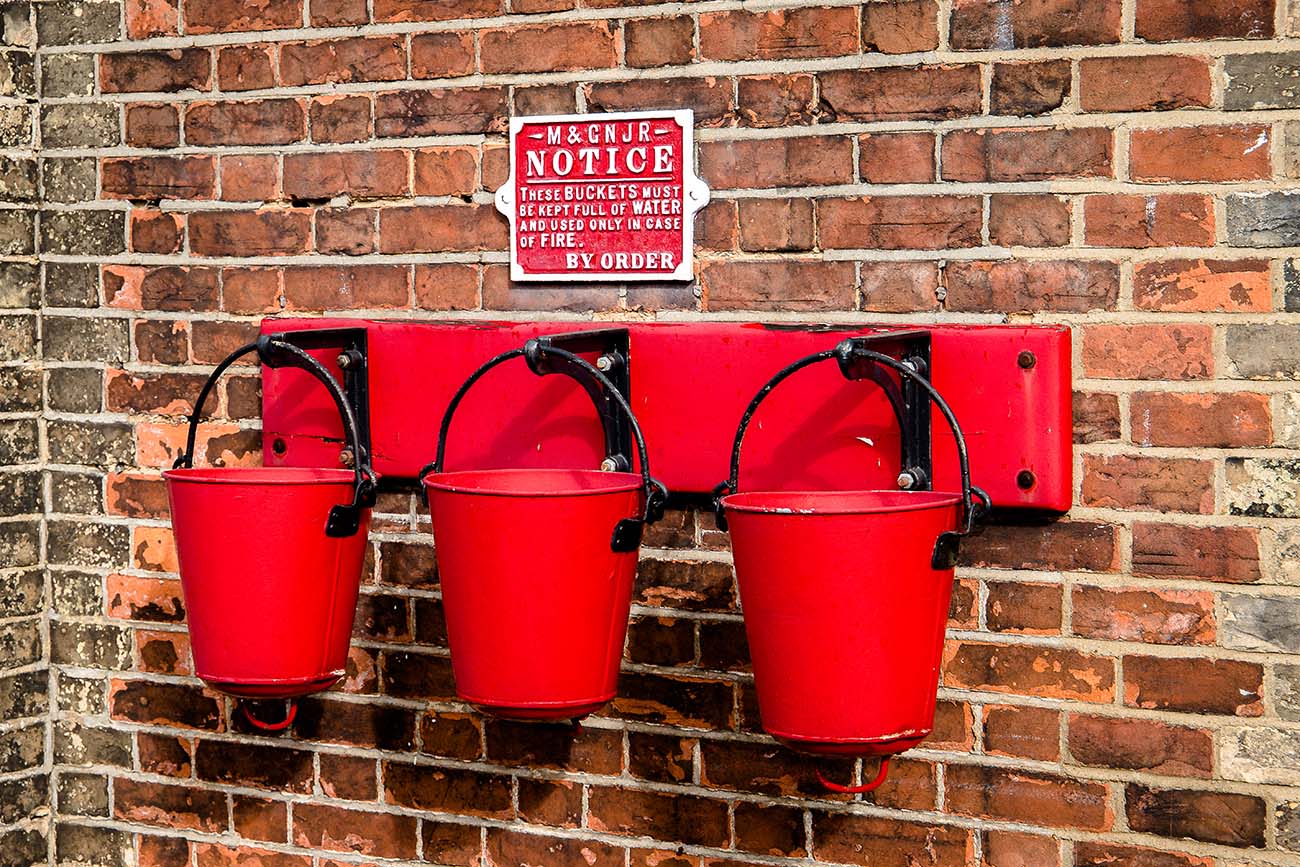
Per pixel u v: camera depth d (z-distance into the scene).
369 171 2.09
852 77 1.85
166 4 2.17
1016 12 1.78
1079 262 1.77
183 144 2.18
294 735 2.19
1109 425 1.77
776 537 1.59
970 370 1.78
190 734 2.24
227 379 2.18
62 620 2.30
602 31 1.96
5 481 2.25
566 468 1.95
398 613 2.12
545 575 1.71
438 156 2.05
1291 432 1.70
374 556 2.12
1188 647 1.75
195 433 2.04
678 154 1.93
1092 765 1.80
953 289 1.82
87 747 2.30
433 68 2.04
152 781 2.27
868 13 1.84
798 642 1.62
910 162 1.83
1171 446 1.75
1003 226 1.80
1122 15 1.74
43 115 2.25
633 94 1.95
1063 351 1.75
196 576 1.87
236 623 1.86
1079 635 1.80
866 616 1.59
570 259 1.99
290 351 1.89
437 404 2.02
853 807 1.91
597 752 2.03
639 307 1.97
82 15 2.22
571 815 2.04
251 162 2.15
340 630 1.93
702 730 1.97
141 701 2.27
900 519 1.57
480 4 2.02
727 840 1.97
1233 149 1.71
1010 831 1.84
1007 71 1.79
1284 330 1.70
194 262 2.19
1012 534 1.82
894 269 1.85
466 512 1.71
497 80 2.02
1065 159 1.77
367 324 2.05
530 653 1.73
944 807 1.87
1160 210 1.74
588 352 1.90
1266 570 1.72
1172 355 1.74
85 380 2.26
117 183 2.22
